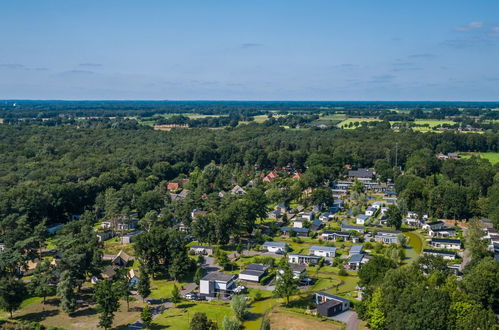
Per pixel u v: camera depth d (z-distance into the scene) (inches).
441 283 4018.2
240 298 4232.3
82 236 5954.7
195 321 3814.0
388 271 4097.0
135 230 7130.9
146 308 4060.0
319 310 4247.0
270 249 6230.3
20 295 4379.9
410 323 3472.0
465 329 3398.1
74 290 4968.0
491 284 3959.2
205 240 6363.2
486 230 6254.9
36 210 7091.5
